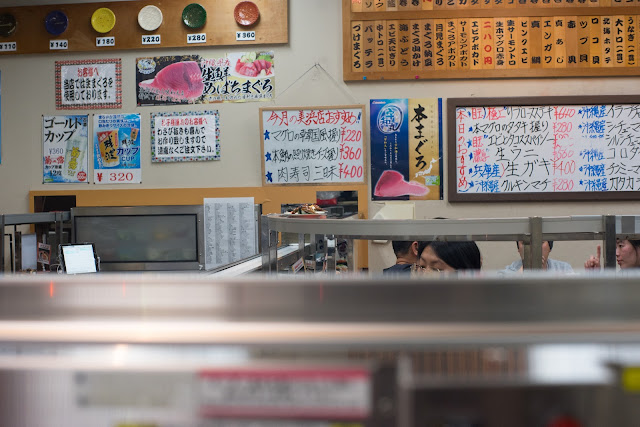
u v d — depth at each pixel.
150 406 0.41
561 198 3.24
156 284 0.50
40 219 3.09
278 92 3.43
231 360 0.42
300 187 3.42
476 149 3.29
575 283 0.47
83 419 0.41
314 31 3.41
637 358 0.41
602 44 3.22
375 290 0.48
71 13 3.52
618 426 0.39
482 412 0.39
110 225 3.52
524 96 3.27
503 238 1.34
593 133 3.23
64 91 3.55
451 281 0.48
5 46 3.55
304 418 0.40
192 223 3.49
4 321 0.49
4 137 3.60
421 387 0.39
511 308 0.47
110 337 0.44
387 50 3.31
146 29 3.46
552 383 0.39
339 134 3.39
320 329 0.45
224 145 3.48
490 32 3.25
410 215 3.34
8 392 0.42
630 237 1.33
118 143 3.52
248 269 1.77
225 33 3.43
